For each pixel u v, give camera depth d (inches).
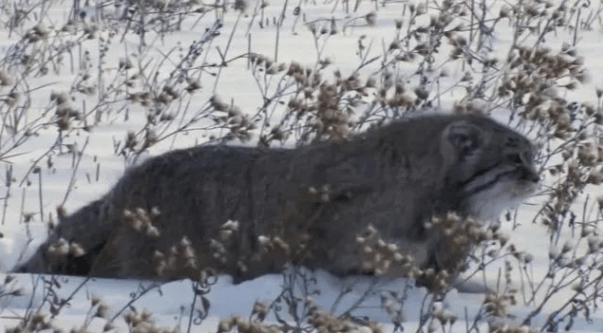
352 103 611.5
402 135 519.5
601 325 482.9
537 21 910.4
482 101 705.6
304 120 687.1
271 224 505.7
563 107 633.0
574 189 622.8
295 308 452.8
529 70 687.7
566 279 538.0
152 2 871.7
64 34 851.4
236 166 524.4
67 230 531.2
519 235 593.9
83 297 479.8
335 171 512.1
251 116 698.8
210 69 801.6
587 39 900.0
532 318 485.7
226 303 481.4
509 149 522.3
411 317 484.1
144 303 475.8
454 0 940.0
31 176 627.8
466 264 514.3
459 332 461.4
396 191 511.2
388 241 510.0
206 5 886.4
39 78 770.2
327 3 983.0
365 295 468.4
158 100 650.8
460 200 518.9
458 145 515.2
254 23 919.7
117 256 522.6
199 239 519.2
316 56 837.2
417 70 786.2
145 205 525.0
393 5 972.6
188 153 534.0
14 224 569.3
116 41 852.0
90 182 624.1
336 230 507.5
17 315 440.5
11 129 669.9
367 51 831.1
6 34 858.1
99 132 690.2
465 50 784.3
